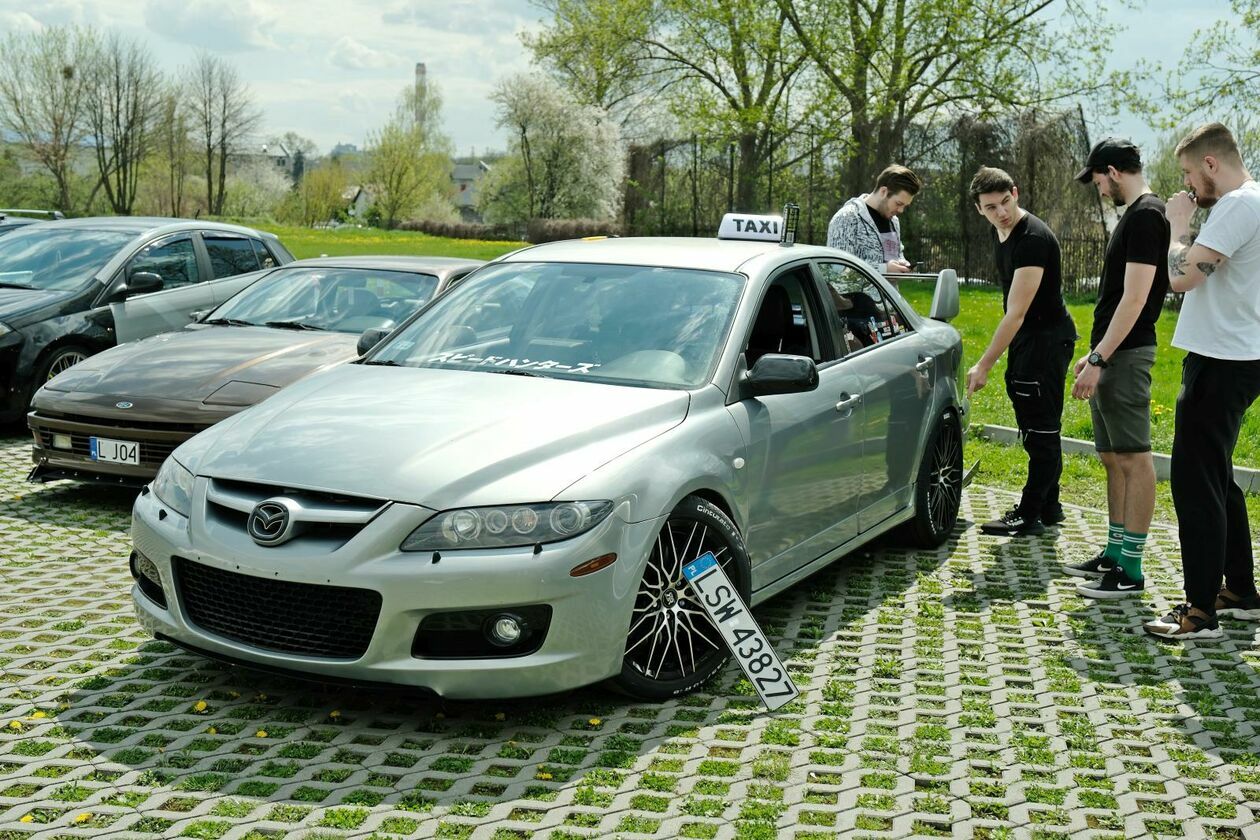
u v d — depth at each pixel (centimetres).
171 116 6800
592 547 381
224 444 427
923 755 384
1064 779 370
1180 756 390
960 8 3111
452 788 351
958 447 662
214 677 438
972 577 597
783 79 3641
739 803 346
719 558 436
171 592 409
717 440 439
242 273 1056
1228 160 488
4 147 6350
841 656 477
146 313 961
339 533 381
